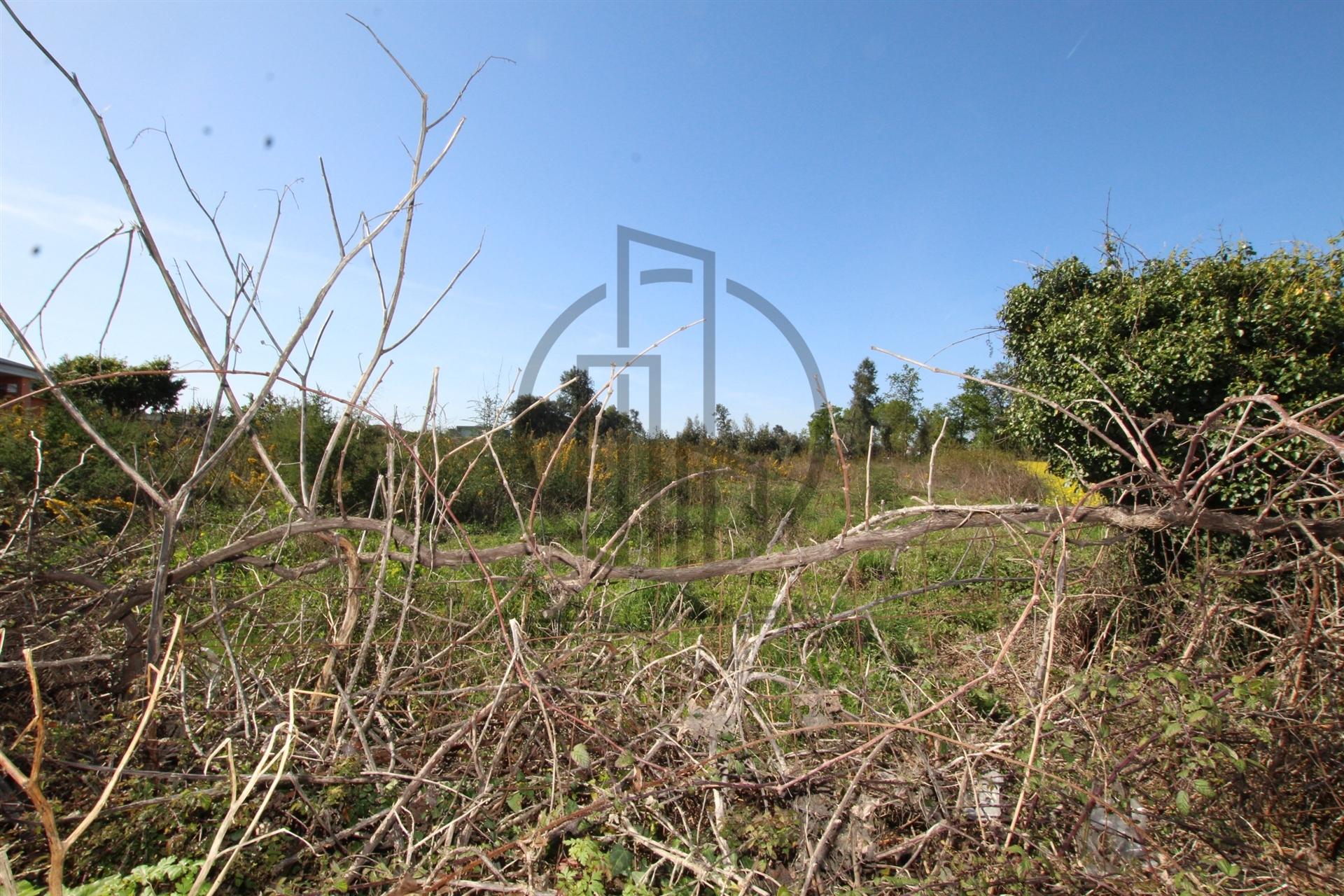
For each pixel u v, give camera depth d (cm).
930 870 189
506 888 166
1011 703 260
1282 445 315
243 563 264
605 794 187
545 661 263
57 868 118
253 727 223
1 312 185
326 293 216
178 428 652
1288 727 204
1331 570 252
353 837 201
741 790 211
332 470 743
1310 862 180
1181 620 282
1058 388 465
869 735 241
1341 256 396
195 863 163
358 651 280
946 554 566
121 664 238
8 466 502
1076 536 317
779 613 379
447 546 530
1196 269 423
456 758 241
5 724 195
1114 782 193
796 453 1335
